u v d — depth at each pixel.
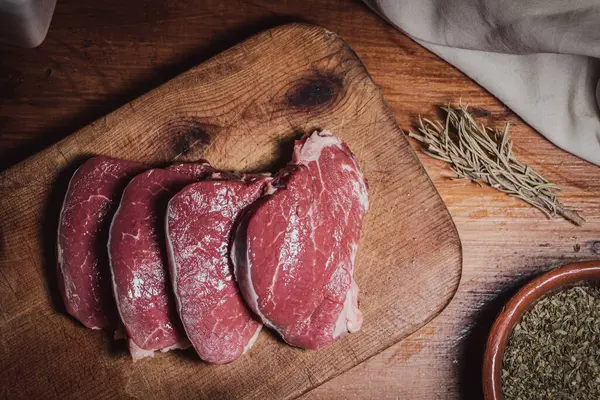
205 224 0.48
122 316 0.48
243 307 0.49
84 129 0.53
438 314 0.53
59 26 0.57
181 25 0.57
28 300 0.52
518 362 0.52
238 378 0.52
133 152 0.54
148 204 0.49
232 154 0.54
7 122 0.56
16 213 0.53
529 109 0.56
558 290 0.53
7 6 0.49
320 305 0.49
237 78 0.54
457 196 0.56
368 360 0.55
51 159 0.53
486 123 0.56
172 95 0.54
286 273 0.48
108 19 0.57
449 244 0.53
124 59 0.57
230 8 0.57
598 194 0.56
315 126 0.54
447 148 0.54
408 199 0.53
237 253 0.48
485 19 0.53
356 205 0.51
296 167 0.49
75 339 0.52
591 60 0.53
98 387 0.52
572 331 0.53
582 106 0.54
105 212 0.51
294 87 0.54
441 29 0.55
